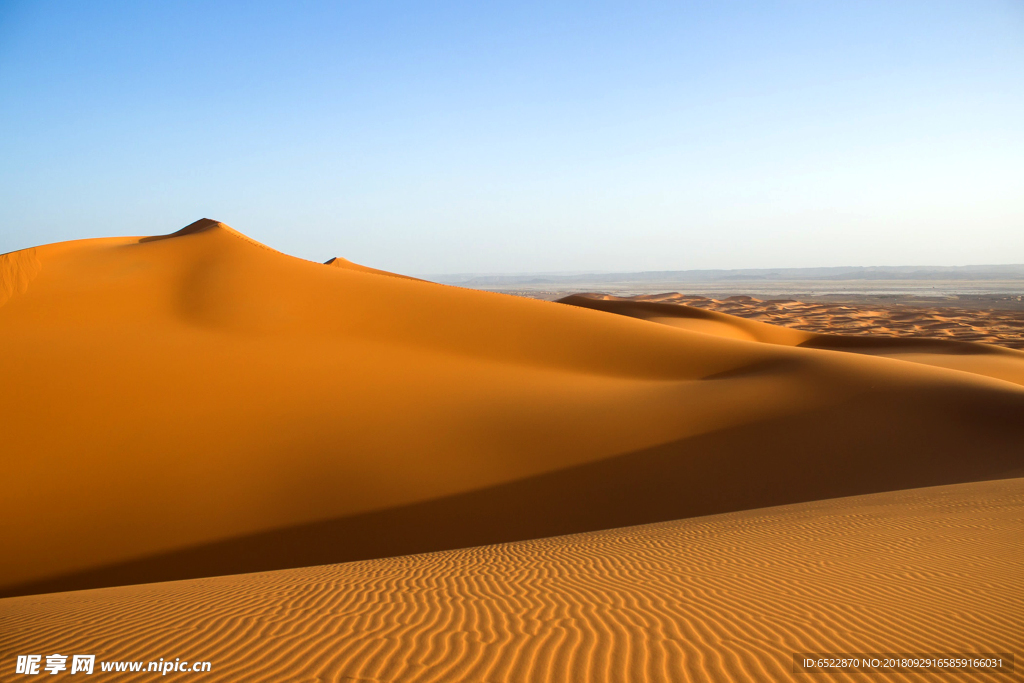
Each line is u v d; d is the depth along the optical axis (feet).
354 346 95.09
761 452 64.54
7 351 76.38
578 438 66.95
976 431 67.87
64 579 44.27
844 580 24.12
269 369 79.92
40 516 50.57
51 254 115.96
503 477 59.47
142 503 52.80
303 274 122.21
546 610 21.40
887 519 35.94
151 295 104.06
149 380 72.69
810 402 76.13
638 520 53.11
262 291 110.32
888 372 87.10
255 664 16.87
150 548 47.88
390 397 74.95
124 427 63.05
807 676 15.64
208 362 79.66
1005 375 146.92
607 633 18.86
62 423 62.69
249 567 46.16
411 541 49.96
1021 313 396.78
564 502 55.98
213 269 116.57
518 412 72.49
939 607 20.54
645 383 91.81
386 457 61.31
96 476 55.62
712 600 22.13
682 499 56.39
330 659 17.11
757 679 15.51
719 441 66.80
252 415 67.46
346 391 75.72
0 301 94.17
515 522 52.90
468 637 18.67
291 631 19.54
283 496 54.80
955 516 35.14
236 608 22.74
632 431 68.90
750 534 34.94
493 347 105.19
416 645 18.07
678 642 18.03
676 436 67.87
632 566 28.58
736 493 57.16
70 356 76.38
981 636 18.04
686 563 28.63
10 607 26.81
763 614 20.39
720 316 231.91
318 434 64.59
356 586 26.11
